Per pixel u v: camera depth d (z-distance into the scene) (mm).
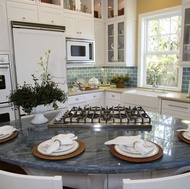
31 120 1758
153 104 3043
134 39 3801
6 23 2512
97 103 3797
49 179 794
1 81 2500
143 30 3730
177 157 1040
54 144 1104
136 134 1376
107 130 1463
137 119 1637
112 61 3998
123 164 973
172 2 3188
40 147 1154
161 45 3580
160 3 3348
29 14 2727
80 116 1703
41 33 2781
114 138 1312
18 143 1267
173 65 3434
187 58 2891
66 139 1166
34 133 1438
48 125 1555
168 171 1222
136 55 3889
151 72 3779
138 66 3871
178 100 2715
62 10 3100
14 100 1543
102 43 4035
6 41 2527
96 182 1253
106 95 3857
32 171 1238
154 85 3492
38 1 2803
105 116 1685
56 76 3020
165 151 1110
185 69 3170
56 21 3039
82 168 952
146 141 1205
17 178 821
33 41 2717
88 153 1100
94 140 1286
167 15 3398
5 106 2553
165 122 1637
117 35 3797
